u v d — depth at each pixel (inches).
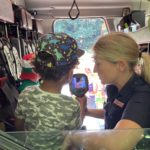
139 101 44.2
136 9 152.9
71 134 37.7
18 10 138.9
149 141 37.4
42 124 48.6
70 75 52.7
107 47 47.1
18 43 136.9
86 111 65.9
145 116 42.4
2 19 101.8
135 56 48.0
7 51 107.8
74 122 50.3
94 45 49.6
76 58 52.6
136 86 47.3
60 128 48.6
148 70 49.3
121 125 41.4
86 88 60.7
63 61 50.3
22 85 90.9
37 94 50.3
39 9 160.7
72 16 167.5
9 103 78.8
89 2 149.2
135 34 120.5
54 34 52.4
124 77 48.5
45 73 50.4
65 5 153.6
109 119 52.7
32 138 36.3
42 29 198.7
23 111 50.4
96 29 188.7
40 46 51.8
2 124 59.6
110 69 47.7
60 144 37.4
